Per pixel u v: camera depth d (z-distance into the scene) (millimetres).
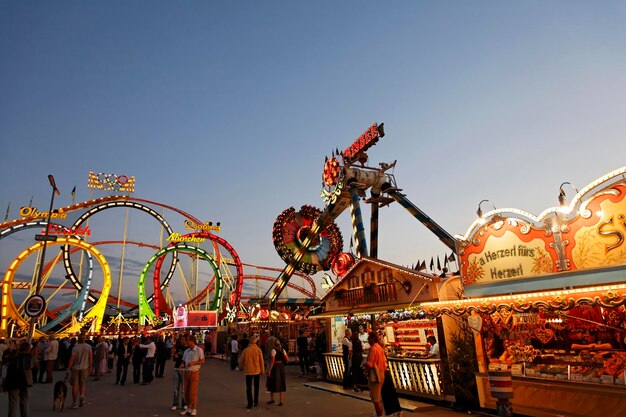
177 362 11102
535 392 8141
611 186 6992
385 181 25297
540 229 7965
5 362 13734
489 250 8859
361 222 23547
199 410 10523
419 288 11078
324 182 27766
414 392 10859
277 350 11398
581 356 7797
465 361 9656
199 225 61594
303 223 34406
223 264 55844
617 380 6887
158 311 50750
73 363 11352
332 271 24578
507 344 9250
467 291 9227
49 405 11609
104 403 11820
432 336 11836
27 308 15828
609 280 6797
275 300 30484
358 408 10266
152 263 50312
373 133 24234
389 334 14016
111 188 63219
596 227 7113
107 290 47688
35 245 44750
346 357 13250
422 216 24875
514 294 8180
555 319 8680
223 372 20484
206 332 36031
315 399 11734
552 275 7633
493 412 8977
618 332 7742
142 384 16250
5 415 10367
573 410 7414
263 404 11148
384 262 12500
